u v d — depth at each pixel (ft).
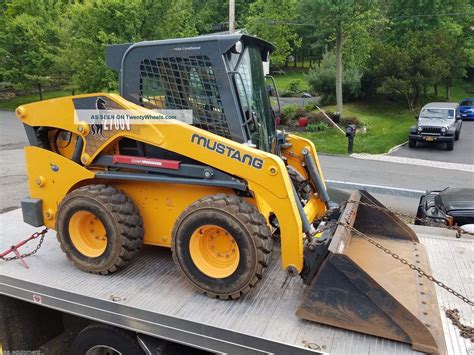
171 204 10.89
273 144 12.37
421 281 9.82
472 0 130.93
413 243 12.00
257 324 8.56
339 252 8.52
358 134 65.10
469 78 124.16
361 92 87.51
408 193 22.82
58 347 12.08
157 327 8.96
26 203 12.06
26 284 10.44
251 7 91.56
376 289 8.06
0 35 82.17
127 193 11.32
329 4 62.64
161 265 11.46
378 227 12.41
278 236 11.56
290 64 154.10
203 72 10.16
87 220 11.14
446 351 7.87
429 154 54.29
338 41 68.23
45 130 12.05
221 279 9.46
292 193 9.16
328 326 8.52
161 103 10.71
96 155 11.08
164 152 10.62
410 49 84.79
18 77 85.35
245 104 10.54
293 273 9.14
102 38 58.80
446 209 17.43
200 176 10.02
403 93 84.84
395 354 7.68
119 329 9.73
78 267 11.12
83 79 63.57
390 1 114.11
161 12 61.16
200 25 133.90
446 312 9.19
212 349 8.56
